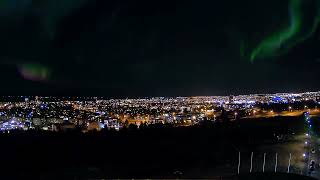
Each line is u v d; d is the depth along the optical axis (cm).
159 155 1174
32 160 1091
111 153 1175
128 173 981
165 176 957
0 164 1041
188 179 921
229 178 773
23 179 934
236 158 1151
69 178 942
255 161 1116
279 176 747
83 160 1112
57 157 1122
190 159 1130
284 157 1163
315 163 1095
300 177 747
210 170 1015
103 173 991
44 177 953
